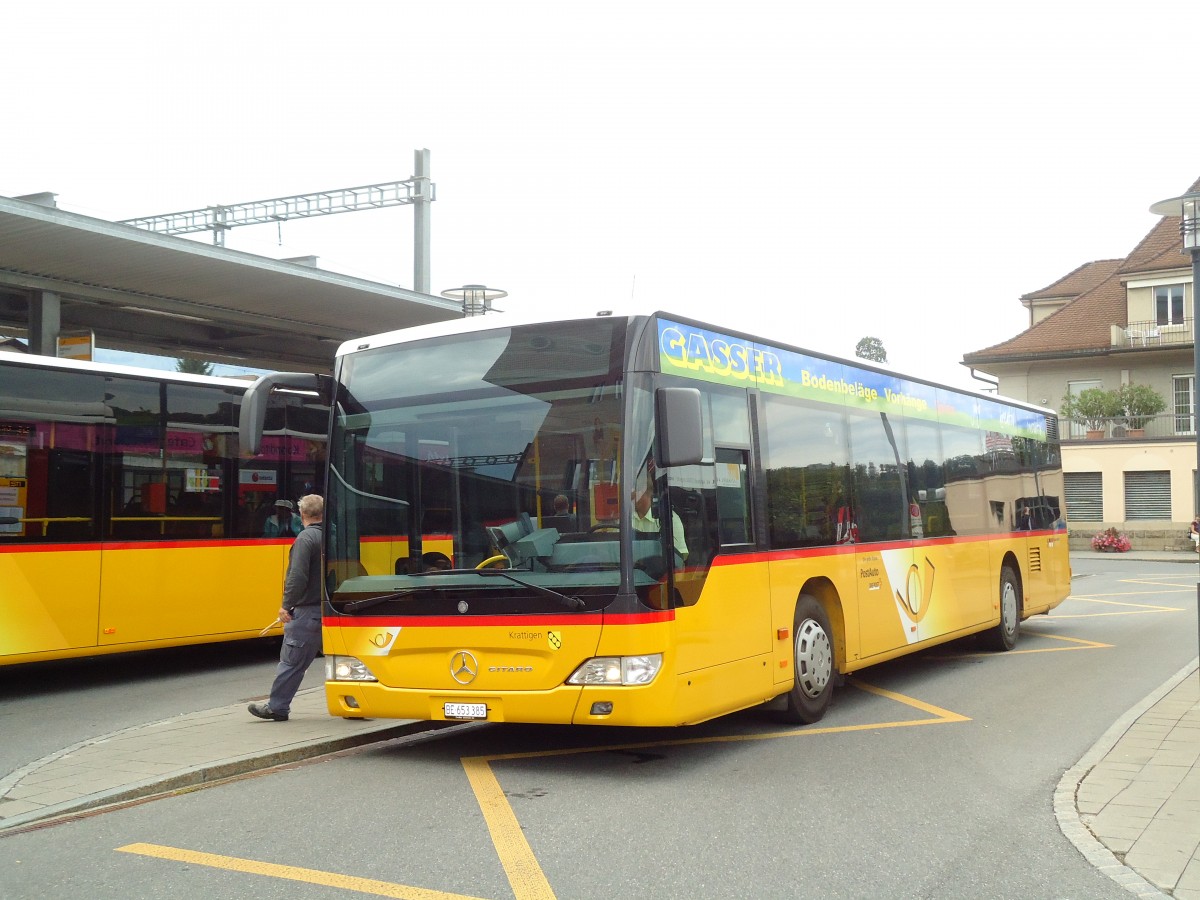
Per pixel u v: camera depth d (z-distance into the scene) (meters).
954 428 13.40
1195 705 10.12
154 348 23.73
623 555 7.30
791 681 9.15
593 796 7.23
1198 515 10.88
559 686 7.35
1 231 15.92
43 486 11.65
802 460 9.70
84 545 11.94
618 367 7.56
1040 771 7.85
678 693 7.45
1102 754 8.17
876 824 6.52
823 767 8.02
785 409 9.54
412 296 21.03
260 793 7.38
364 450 8.26
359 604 8.01
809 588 9.97
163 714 10.57
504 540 7.63
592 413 7.57
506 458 7.76
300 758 8.46
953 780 7.61
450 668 7.65
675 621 7.49
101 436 12.16
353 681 8.04
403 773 7.95
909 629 11.51
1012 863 5.76
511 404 7.83
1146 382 49.00
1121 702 10.70
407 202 29.11
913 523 11.84
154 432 12.68
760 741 8.96
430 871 5.68
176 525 12.80
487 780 7.70
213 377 13.37
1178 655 14.21
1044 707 10.47
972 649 14.93
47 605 11.59
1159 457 46.16
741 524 8.60
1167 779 7.37
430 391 8.11
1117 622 18.77
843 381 10.71
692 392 7.30
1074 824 6.42
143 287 19.47
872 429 11.19
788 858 5.87
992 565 14.17
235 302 20.86
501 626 7.50
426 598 7.75
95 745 8.59
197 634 12.94
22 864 5.88
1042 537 16.30
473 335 8.05
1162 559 40.31
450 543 7.80
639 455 7.48
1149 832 6.21
